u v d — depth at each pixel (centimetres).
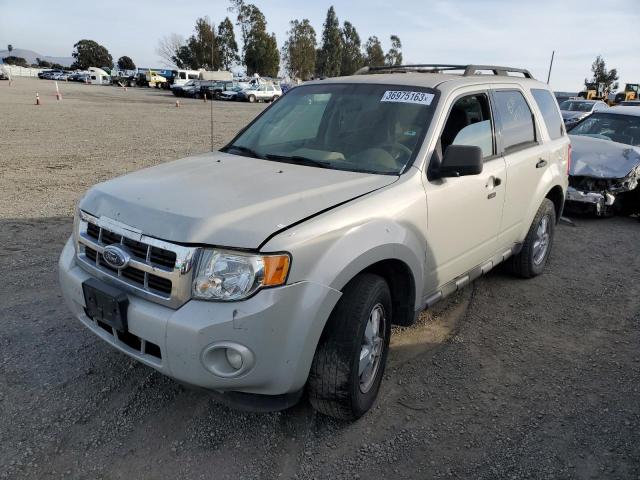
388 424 305
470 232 385
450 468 273
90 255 291
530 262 516
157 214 262
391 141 350
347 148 356
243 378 248
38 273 497
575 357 388
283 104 429
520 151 455
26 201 787
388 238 291
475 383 350
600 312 468
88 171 1052
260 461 273
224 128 1969
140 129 1839
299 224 258
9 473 256
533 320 447
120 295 260
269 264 242
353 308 276
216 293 243
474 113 397
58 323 402
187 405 313
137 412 306
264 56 7975
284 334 249
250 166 340
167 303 250
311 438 291
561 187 541
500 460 279
